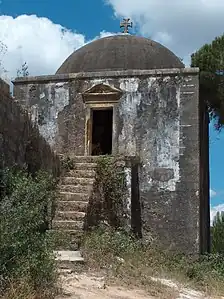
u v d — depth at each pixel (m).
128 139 18.45
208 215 22.78
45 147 14.93
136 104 18.66
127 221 16.58
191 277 13.59
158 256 14.59
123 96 18.84
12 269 7.73
